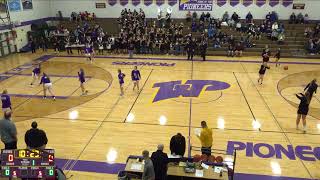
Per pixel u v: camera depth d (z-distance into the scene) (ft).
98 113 44.98
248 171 30.48
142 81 60.90
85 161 32.09
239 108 47.11
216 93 53.93
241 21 95.20
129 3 99.50
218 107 47.44
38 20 98.27
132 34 88.89
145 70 69.67
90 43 89.35
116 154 33.47
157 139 36.86
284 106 48.16
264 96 52.60
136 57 84.12
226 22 94.43
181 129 39.65
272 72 68.90
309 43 85.51
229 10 95.61
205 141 29.55
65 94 53.47
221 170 25.00
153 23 94.22
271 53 85.71
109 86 57.88
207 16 94.79
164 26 93.15
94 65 74.69
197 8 96.43
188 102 49.52
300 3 92.07
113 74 66.18
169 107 47.32
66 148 34.73
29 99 51.01
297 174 30.17
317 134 38.68
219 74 66.44
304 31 90.38
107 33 95.14
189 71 68.90
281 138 37.47
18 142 35.73
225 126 40.73
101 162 31.91
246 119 43.09
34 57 83.82
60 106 47.83
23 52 90.17
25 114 44.52
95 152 33.91
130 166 25.55
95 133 38.52
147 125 40.88
